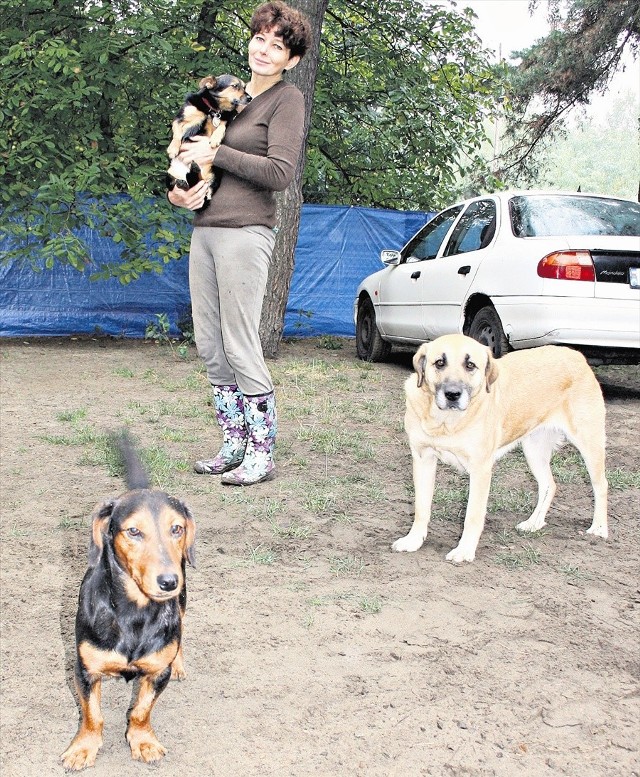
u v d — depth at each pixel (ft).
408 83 52.06
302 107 17.95
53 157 39.83
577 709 10.36
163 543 8.64
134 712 9.22
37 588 13.39
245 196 17.80
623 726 10.01
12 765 9.07
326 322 47.83
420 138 53.83
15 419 24.85
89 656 8.87
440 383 14.61
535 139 68.39
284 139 17.52
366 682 10.85
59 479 19.13
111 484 18.84
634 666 11.48
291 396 29.40
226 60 45.52
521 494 19.45
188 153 17.24
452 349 14.75
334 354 41.19
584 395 16.74
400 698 10.50
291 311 47.34
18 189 37.78
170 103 41.63
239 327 18.29
